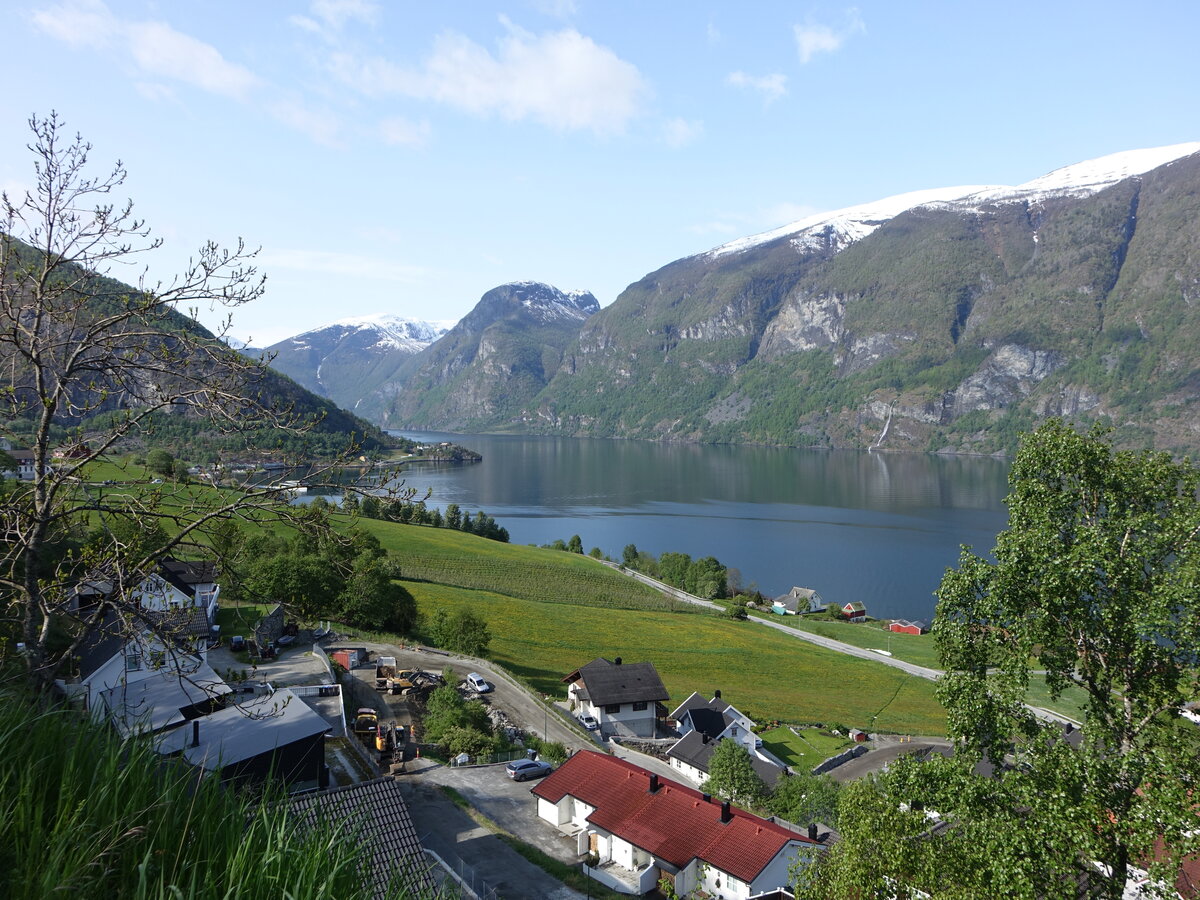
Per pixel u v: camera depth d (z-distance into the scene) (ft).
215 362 38.04
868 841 54.85
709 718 195.83
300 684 148.25
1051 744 52.44
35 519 35.53
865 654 324.80
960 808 51.85
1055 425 60.29
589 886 93.50
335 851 21.57
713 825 101.76
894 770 56.95
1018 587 57.11
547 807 113.60
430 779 122.21
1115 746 51.24
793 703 238.89
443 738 137.49
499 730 150.92
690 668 266.16
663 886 95.45
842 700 249.55
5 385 35.86
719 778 148.05
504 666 221.25
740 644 309.22
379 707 150.61
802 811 136.77
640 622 323.78
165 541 40.60
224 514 38.73
